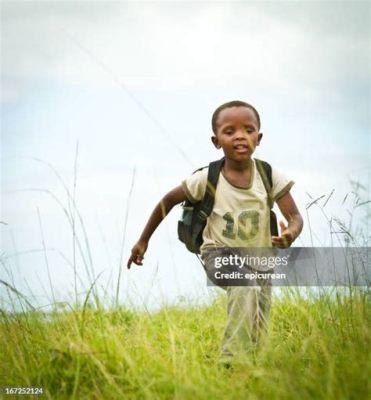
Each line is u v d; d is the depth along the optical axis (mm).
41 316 4262
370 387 3146
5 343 4055
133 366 3537
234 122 4520
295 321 4465
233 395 3275
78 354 3645
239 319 4242
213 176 4535
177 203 4625
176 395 3266
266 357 3758
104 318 4148
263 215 4539
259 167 4594
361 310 4004
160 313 4633
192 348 3994
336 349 3730
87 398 3521
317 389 3197
